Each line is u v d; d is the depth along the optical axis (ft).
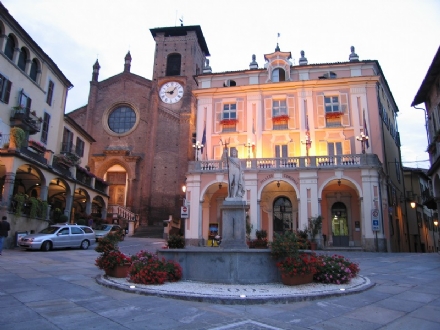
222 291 29.50
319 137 97.96
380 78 107.24
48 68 96.17
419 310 25.43
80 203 118.42
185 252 35.73
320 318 23.09
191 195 94.17
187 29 157.69
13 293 28.94
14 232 69.05
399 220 111.96
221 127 103.96
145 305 25.75
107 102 148.77
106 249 37.35
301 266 32.86
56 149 100.89
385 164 95.96
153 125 141.18
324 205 94.43
